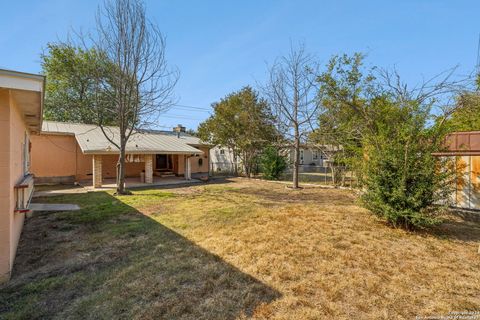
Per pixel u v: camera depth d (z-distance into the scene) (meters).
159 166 17.95
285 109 11.53
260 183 13.94
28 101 3.84
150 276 3.19
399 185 4.69
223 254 3.83
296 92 11.64
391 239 4.38
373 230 4.86
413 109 6.13
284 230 4.93
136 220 5.94
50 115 18.38
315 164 28.77
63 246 4.33
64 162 13.52
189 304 2.58
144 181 13.73
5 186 3.17
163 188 11.91
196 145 17.89
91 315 2.45
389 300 2.61
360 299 2.63
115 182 13.55
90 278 3.18
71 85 16.44
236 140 17.77
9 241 3.19
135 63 9.72
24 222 5.77
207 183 13.95
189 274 3.22
